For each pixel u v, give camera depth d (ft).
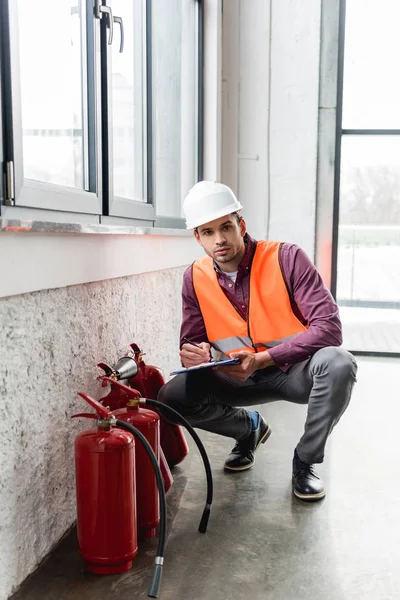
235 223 5.68
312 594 4.12
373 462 6.72
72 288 5.01
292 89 12.27
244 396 6.23
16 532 4.14
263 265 5.97
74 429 5.10
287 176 12.53
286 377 6.03
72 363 5.03
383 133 12.57
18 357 4.09
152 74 7.45
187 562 4.53
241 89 12.36
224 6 12.13
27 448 4.26
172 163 10.35
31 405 4.31
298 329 5.93
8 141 3.95
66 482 4.99
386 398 9.55
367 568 4.47
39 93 5.06
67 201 4.85
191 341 6.28
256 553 4.67
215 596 4.08
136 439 4.82
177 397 5.82
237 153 12.55
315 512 5.42
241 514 5.37
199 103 11.31
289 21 12.08
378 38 12.34
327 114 12.35
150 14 7.34
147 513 4.89
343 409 5.62
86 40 5.51
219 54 11.58
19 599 4.05
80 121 5.60
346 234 13.12
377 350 13.06
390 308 13.26
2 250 3.73
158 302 7.95
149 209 7.38
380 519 5.29
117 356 6.22
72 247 4.86
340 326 5.74
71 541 4.91
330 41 12.10
